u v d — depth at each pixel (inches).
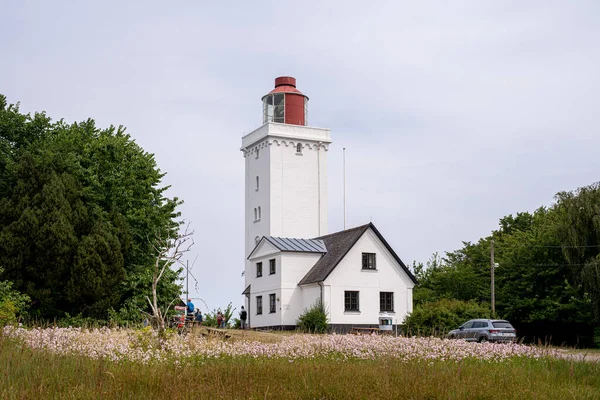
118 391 563.5
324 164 2970.0
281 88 3105.3
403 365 796.6
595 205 2049.7
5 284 1398.9
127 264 1754.4
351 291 2139.5
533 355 979.9
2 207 1593.3
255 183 3004.4
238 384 605.6
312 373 679.1
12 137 1852.9
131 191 1770.4
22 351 737.6
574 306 2052.2
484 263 2637.8
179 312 1676.9
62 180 1644.9
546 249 2206.0
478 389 628.7
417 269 3053.6
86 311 1561.3
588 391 663.1
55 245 1547.7
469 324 1658.5
